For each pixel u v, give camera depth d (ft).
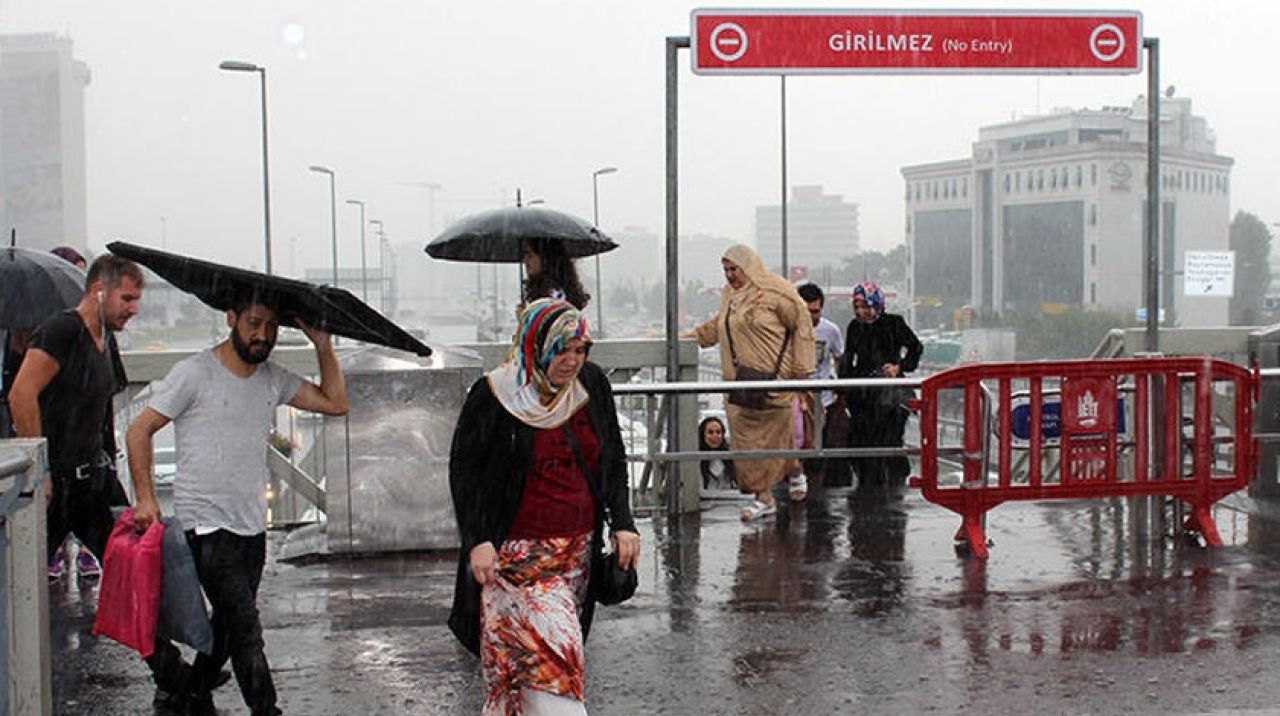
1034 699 16.38
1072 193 289.94
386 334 16.24
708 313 210.79
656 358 29.53
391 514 24.06
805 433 30.14
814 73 27.20
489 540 13.07
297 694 16.87
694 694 16.71
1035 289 300.61
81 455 17.80
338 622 20.01
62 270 21.06
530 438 13.01
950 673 17.40
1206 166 299.17
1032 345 289.33
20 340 20.93
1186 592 21.29
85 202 269.85
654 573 23.12
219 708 16.58
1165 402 24.57
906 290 342.64
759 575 22.88
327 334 16.42
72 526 18.26
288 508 27.22
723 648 18.61
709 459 27.43
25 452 11.92
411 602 21.07
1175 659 17.84
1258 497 28.63
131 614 15.30
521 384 13.00
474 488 13.16
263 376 16.01
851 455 27.50
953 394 32.09
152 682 17.58
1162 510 25.27
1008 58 27.55
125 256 14.85
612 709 16.20
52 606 21.35
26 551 12.16
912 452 27.55
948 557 24.07
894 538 25.81
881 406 32.14
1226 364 24.56
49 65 263.49
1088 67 27.71
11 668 11.98
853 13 27.20
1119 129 295.69
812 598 21.27
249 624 15.55
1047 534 25.98
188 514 15.58
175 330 62.54
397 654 18.45
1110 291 282.15
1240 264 299.79
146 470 15.57
